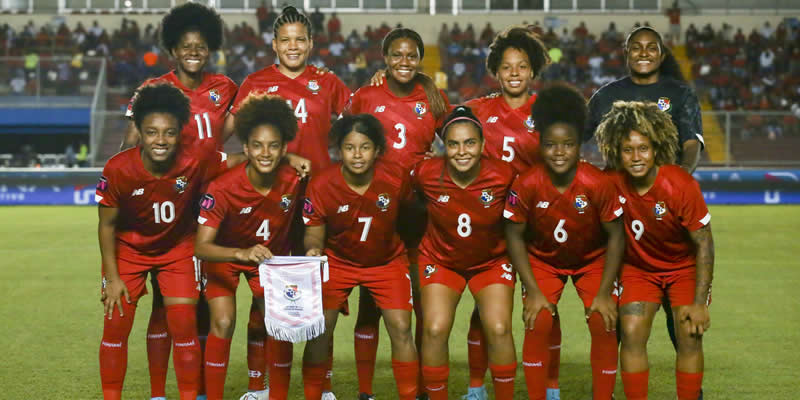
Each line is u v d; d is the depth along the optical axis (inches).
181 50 193.8
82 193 757.3
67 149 863.1
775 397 190.4
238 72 961.5
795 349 235.5
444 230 176.6
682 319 167.3
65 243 490.3
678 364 169.2
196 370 176.4
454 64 1026.1
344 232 178.1
